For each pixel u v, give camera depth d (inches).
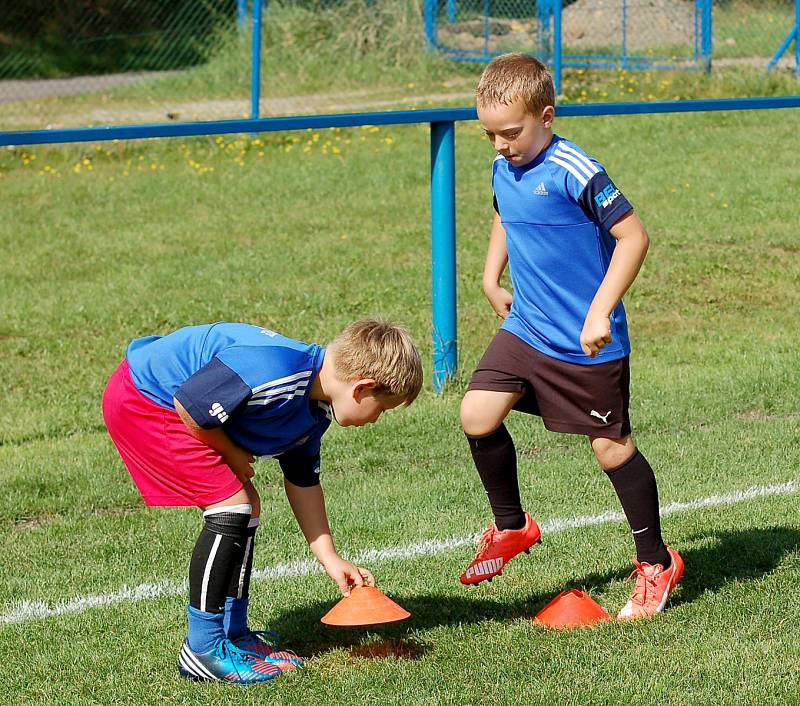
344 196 768.3
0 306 546.6
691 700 187.3
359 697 192.1
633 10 1316.4
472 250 614.5
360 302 531.2
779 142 873.5
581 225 215.8
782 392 386.0
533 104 213.8
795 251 599.2
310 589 245.3
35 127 990.4
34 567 265.0
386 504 298.4
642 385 399.2
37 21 1307.8
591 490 303.9
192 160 890.1
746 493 295.0
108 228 706.8
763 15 1407.5
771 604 223.8
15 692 201.3
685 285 545.0
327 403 197.0
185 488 195.2
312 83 1142.3
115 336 498.0
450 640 214.1
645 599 222.2
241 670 199.6
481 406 223.3
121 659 213.6
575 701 187.9
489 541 228.7
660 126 934.4
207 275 589.9
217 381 185.3
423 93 1107.3
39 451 360.5
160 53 1245.7
